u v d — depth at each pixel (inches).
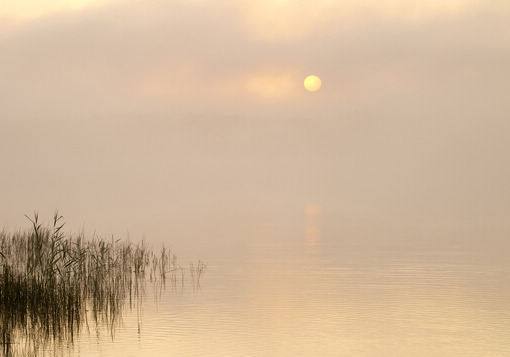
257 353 981.8
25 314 1068.5
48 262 1185.4
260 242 2399.1
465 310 1235.2
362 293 1385.3
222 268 1734.7
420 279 1555.1
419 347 1013.8
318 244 2322.8
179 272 1658.5
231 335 1074.1
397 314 1201.4
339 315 1200.2
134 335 1071.6
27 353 979.3
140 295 1360.7
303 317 1182.9
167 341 1037.8
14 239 1724.9
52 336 1057.5
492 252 2057.1
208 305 1278.3
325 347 1013.8
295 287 1456.7
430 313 1212.5
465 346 1017.5
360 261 1862.7
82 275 1312.7
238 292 1402.6
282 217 3895.2
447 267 1740.9
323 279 1563.7
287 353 980.6
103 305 1249.4
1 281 1093.8
